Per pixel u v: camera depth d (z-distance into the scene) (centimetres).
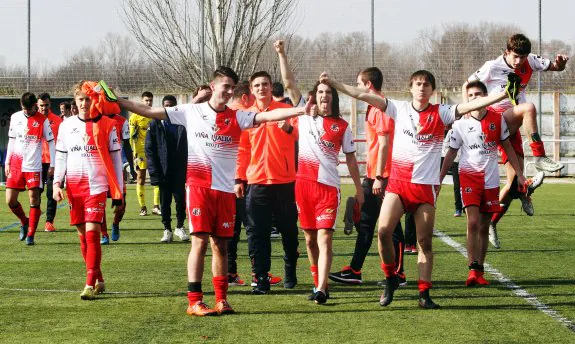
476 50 3066
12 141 1494
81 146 1008
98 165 1006
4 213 2048
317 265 996
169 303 955
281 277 1141
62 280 1116
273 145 1021
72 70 3108
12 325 842
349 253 1372
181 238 1510
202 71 2936
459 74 3075
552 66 1223
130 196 2503
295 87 1016
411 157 906
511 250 1391
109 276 1145
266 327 828
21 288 1055
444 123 904
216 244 899
